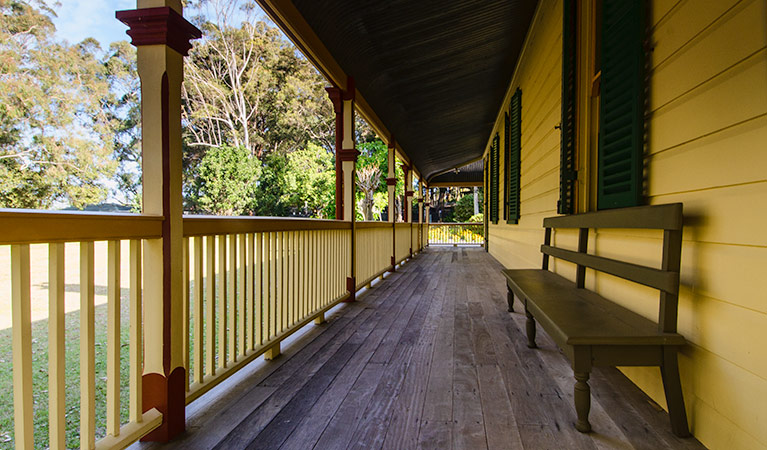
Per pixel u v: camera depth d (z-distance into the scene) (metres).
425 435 1.58
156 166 1.57
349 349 2.69
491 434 1.58
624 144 2.04
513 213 6.19
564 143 3.01
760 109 1.17
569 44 2.94
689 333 1.55
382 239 6.14
